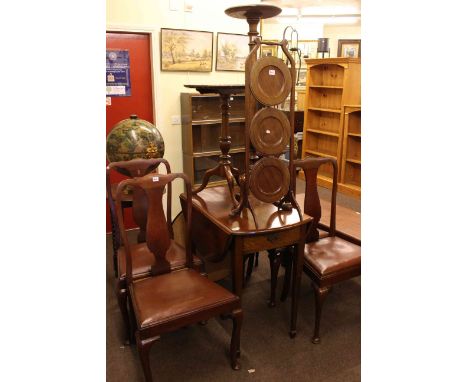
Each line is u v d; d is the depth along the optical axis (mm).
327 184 5258
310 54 7445
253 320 2311
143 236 2240
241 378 1852
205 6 3586
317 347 2070
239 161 4012
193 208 2207
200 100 3656
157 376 1858
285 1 5508
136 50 3475
